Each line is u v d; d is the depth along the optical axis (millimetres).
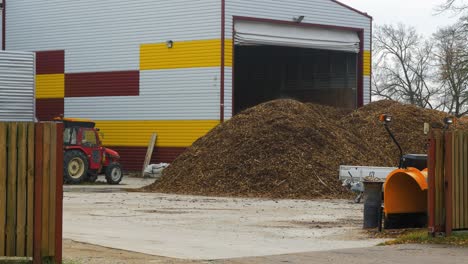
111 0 47188
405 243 16266
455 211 16547
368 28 49531
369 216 19906
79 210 24766
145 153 45688
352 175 28938
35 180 12578
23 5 50812
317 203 28438
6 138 12477
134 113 46219
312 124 35062
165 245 16516
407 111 41062
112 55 47156
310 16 46719
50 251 12695
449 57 48406
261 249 15969
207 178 33219
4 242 12453
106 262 13773
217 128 36531
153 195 31500
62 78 49094
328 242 17375
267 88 54125
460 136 16578
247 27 44156
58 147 12719
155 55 45469
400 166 19062
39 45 50094
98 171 37469
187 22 44250
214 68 43250
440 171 16391
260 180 32125
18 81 39375
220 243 17062
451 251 14992
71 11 48812
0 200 12422
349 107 49656
